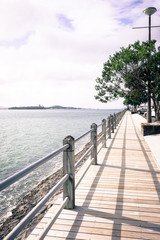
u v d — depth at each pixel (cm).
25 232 297
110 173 516
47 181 741
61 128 3997
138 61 1219
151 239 253
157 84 1220
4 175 1123
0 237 379
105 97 1404
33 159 1469
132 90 1325
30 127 4828
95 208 332
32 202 545
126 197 374
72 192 324
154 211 322
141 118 2216
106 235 261
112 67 1259
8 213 566
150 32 1305
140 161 630
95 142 591
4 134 3344
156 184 439
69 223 288
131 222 290
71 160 317
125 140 1013
